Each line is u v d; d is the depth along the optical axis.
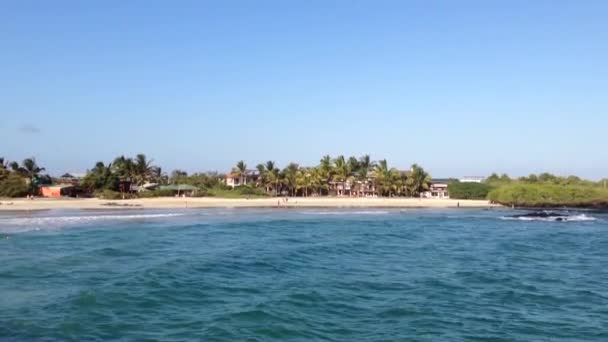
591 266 32.91
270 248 39.59
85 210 91.88
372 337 16.89
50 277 26.42
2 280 25.66
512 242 47.44
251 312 19.39
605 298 23.45
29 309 19.95
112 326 17.77
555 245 45.34
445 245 44.03
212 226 62.62
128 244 41.25
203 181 164.50
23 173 135.38
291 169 159.50
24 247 38.91
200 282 25.11
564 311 20.95
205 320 18.41
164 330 17.31
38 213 83.38
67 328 17.52
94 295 21.86
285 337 16.62
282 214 92.69
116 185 136.62
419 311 20.36
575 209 117.88
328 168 157.38
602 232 59.84
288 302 21.19
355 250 39.38
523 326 18.66
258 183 165.38
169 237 48.00
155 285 24.00
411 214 97.31
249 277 26.83
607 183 139.50
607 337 17.50
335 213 97.75
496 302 22.28
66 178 162.25
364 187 162.75
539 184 134.25
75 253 35.34
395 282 26.27
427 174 162.88
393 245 43.34
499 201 130.38
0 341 16.17
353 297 22.56
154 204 109.50
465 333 17.62
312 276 27.55
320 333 17.19
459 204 130.25
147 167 143.75
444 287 25.23
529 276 28.84
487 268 31.39
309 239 47.62
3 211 86.75
